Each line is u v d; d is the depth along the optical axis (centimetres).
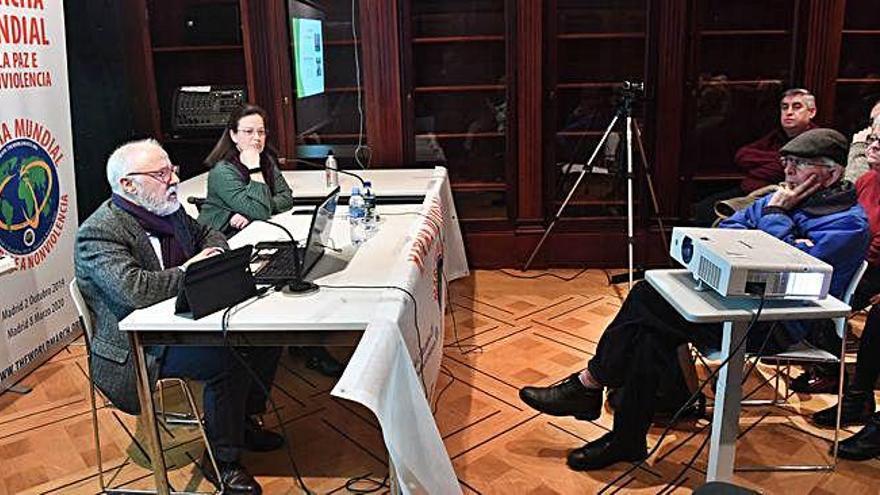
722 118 429
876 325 247
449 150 446
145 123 420
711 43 420
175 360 211
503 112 432
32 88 311
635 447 231
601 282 416
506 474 232
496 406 276
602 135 431
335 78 433
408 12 414
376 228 271
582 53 428
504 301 389
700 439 251
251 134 304
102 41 399
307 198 341
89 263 206
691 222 430
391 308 191
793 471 231
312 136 438
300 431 263
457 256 404
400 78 420
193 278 187
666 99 412
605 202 437
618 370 226
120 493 228
